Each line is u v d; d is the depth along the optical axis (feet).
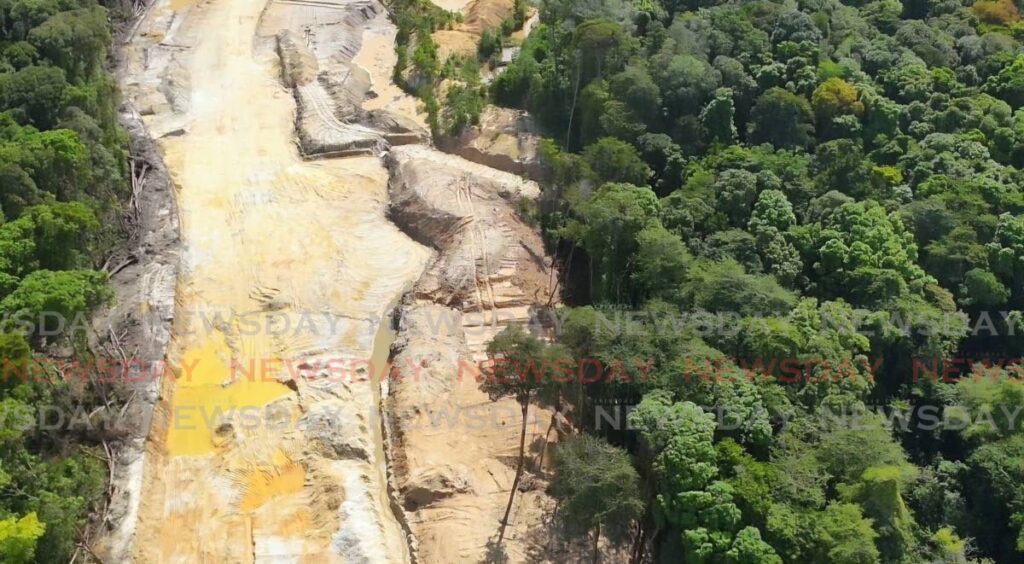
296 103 326.24
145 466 204.64
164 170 288.51
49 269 221.25
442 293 254.06
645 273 225.76
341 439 215.51
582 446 187.42
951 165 255.09
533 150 295.28
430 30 358.64
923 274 230.27
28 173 232.32
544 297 256.93
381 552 194.49
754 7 309.01
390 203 286.66
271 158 300.81
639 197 239.91
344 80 331.77
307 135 307.99
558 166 263.08
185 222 272.72
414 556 194.29
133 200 273.75
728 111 272.72
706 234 241.96
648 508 187.52
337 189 289.74
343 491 204.13
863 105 274.98
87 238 241.55
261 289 253.24
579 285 260.62
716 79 280.72
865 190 251.80
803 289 232.94
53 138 240.94
